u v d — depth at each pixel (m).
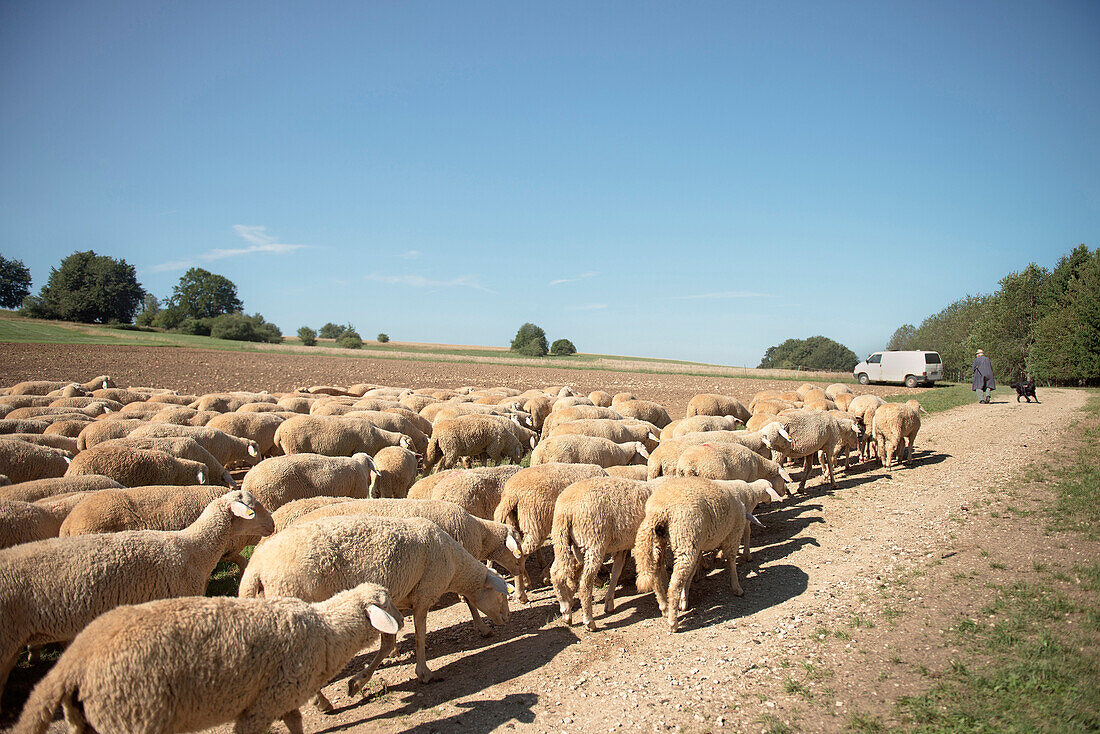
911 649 6.65
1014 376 55.34
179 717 4.71
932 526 10.91
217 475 13.55
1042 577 8.24
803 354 133.75
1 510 7.76
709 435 14.19
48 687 4.44
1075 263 53.09
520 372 66.38
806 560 9.88
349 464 12.11
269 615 5.26
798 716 5.60
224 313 135.12
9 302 137.12
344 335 117.19
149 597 6.69
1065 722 5.11
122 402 23.47
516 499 9.43
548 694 6.32
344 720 6.14
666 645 7.29
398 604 6.97
